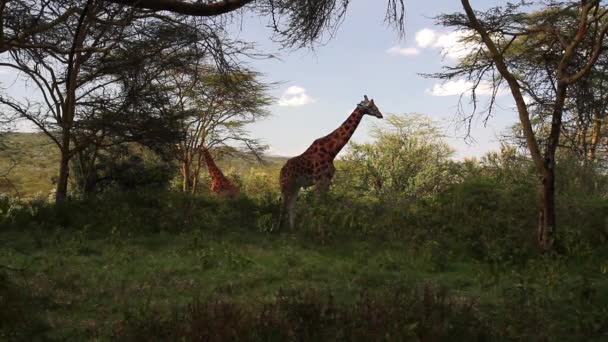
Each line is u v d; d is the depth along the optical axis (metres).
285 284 6.98
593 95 10.58
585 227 11.29
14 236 9.91
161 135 14.60
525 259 9.16
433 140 22.44
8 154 16.81
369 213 12.36
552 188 9.84
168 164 19.08
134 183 18.23
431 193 19.81
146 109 13.57
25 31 6.64
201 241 9.66
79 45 10.49
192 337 4.27
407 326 4.33
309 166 12.24
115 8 5.52
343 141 12.61
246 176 31.17
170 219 11.61
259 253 8.95
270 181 30.72
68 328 5.13
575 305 6.03
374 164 21.22
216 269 7.79
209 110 23.78
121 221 11.12
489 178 15.37
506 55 12.55
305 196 13.48
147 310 5.24
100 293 6.32
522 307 5.71
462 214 12.35
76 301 5.95
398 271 8.17
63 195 14.34
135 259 8.31
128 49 9.05
